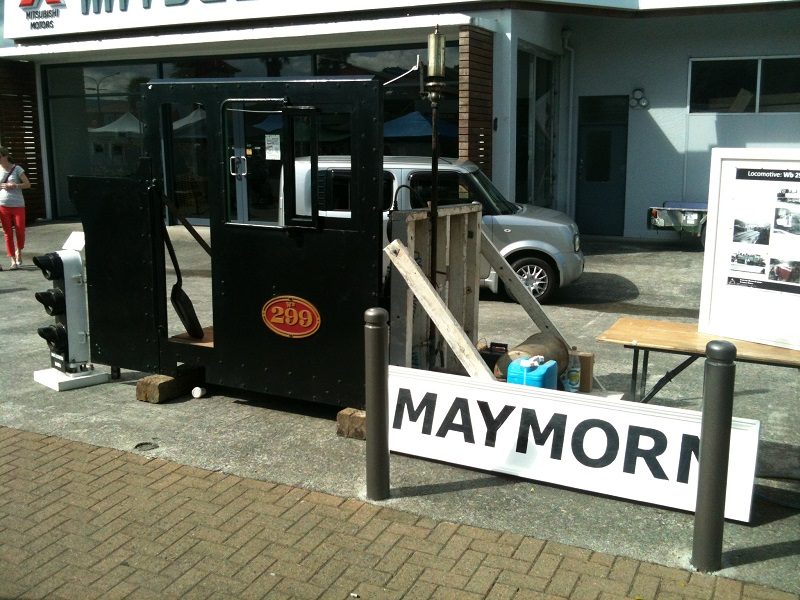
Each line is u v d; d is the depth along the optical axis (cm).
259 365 535
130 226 568
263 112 498
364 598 331
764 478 446
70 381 606
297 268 507
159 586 341
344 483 438
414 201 901
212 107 514
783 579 343
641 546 371
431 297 459
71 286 607
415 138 1360
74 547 373
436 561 359
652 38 1473
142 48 1546
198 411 553
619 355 708
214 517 401
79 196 583
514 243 927
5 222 1170
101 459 473
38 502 418
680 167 1498
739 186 456
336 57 1452
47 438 507
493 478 443
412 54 1382
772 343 450
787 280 441
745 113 1442
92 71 1739
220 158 520
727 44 1429
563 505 412
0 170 1163
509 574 348
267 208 518
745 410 564
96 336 605
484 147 1247
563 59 1530
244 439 502
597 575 346
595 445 419
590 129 1561
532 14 1333
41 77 1788
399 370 468
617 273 1145
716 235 469
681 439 400
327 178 495
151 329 576
